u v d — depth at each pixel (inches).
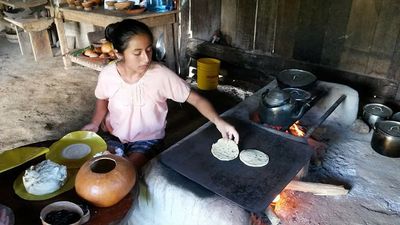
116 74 71.2
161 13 145.6
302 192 85.7
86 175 47.0
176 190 62.5
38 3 191.3
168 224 66.1
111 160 50.4
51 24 193.5
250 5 141.3
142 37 61.3
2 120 127.4
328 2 122.0
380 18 113.9
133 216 71.8
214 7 151.9
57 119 129.2
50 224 42.1
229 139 73.1
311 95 97.2
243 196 58.7
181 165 66.8
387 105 121.6
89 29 203.0
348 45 123.8
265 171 65.3
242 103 96.5
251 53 148.0
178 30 160.4
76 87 158.1
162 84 71.5
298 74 105.1
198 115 135.2
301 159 69.4
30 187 49.0
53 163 51.9
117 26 63.6
